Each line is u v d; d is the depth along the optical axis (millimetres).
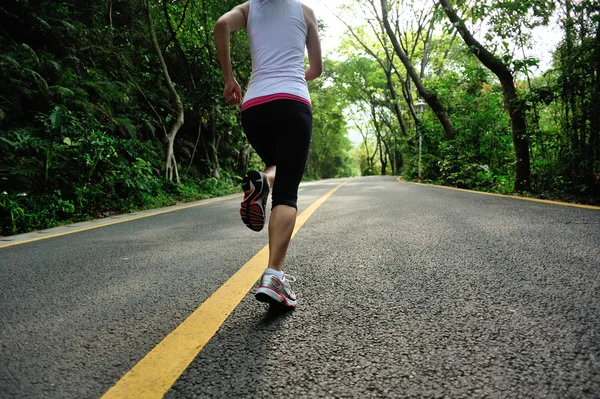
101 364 1356
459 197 7340
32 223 5652
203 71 14578
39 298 2162
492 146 12039
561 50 6828
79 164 7121
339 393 1135
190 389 1182
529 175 7781
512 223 4012
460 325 1582
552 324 1549
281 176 1832
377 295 2002
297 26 1979
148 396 1147
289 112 1830
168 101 12883
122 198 8133
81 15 11414
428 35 18844
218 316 1794
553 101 7289
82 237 4520
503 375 1195
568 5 6391
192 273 2598
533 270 2311
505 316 1652
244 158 18891
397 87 33188
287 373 1260
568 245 2922
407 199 7309
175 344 1505
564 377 1170
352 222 4629
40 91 7977
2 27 9023
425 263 2594
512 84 7980
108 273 2688
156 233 4539
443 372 1229
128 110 11344
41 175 6488
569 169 6773
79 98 8703
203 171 15219
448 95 14672
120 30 12875
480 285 2082
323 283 2252
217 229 4625
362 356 1356
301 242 3529
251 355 1395
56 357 1418
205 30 13570
